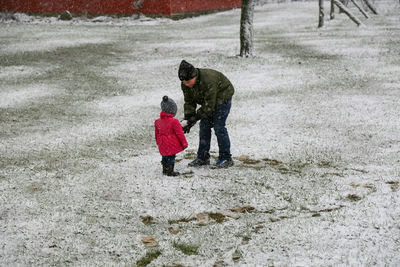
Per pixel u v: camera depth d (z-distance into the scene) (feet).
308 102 46.16
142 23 150.00
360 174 26.55
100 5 161.48
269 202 22.88
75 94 52.70
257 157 30.53
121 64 72.95
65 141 34.99
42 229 20.11
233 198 23.45
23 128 39.04
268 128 37.63
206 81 25.45
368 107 43.34
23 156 31.22
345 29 107.65
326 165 28.76
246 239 19.24
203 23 146.00
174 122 25.68
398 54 72.13
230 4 192.24
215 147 32.78
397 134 34.86
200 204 22.81
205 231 19.92
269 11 173.78
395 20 120.57
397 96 47.09
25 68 69.15
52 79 61.52
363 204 21.93
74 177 26.73
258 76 60.39
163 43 94.89
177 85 56.75
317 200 22.90
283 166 28.68
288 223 20.35
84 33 117.39
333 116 40.81
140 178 26.43
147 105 47.19
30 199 23.41
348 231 19.25
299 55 75.56
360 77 57.21
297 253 17.63
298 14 154.30
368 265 16.51
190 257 17.85
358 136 34.76
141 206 22.63
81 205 22.68
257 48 84.02
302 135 35.47
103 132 37.45
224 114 27.02
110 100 49.78
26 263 17.35
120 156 31.14
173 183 25.52
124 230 20.18
